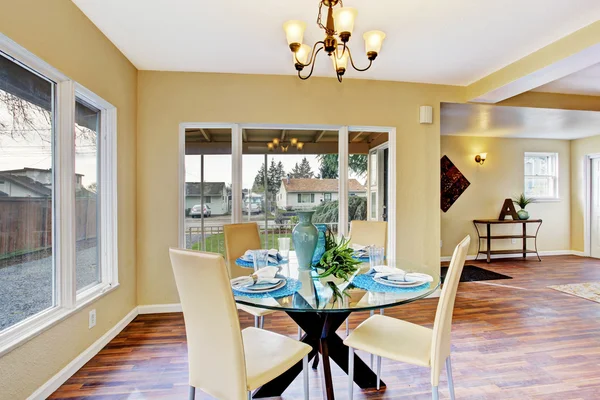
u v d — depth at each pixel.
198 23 2.29
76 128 2.25
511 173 5.80
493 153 5.73
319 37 2.48
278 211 3.38
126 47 2.65
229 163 3.29
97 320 2.33
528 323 2.85
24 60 1.69
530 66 2.77
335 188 3.47
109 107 2.57
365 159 3.53
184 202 3.22
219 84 3.18
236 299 1.47
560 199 6.01
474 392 1.84
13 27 1.56
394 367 2.13
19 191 1.69
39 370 1.74
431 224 3.53
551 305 3.32
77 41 2.08
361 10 2.11
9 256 1.62
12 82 1.64
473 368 2.10
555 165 6.00
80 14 2.12
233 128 3.25
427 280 1.66
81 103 2.32
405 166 3.49
